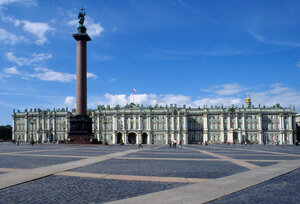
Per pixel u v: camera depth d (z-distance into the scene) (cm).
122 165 2448
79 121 7938
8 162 2605
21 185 1568
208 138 15038
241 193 1391
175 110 15288
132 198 1274
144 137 15638
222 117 14950
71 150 4791
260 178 1762
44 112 16050
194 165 2458
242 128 14700
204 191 1409
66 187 1513
